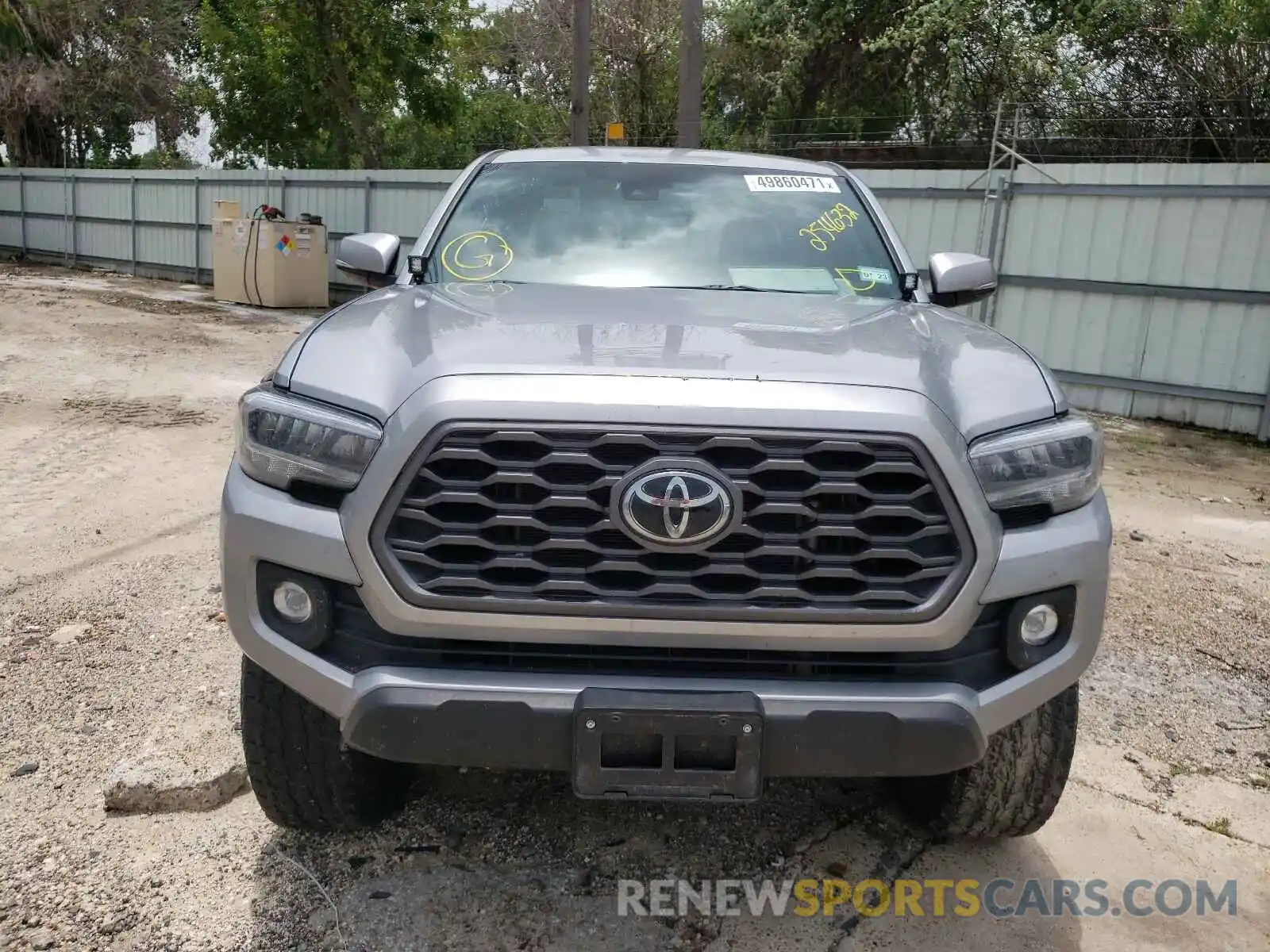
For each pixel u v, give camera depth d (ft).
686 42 36.65
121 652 13.23
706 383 7.20
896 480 7.19
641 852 9.47
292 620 7.61
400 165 111.75
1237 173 32.99
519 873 9.09
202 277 73.31
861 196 12.65
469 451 7.02
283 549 7.38
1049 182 36.63
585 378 7.19
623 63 86.58
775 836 9.80
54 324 48.67
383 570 7.13
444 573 7.11
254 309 59.93
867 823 10.09
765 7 78.89
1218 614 16.46
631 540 7.11
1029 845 9.84
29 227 87.76
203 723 11.23
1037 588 7.45
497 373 7.26
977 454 7.36
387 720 7.13
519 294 9.90
